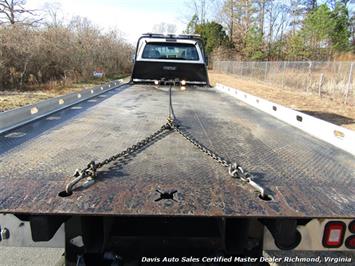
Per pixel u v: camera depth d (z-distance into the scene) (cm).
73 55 1803
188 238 150
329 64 1717
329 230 128
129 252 150
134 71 535
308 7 4019
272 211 120
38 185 135
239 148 198
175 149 189
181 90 495
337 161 178
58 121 258
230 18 4956
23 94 1221
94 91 414
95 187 134
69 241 136
